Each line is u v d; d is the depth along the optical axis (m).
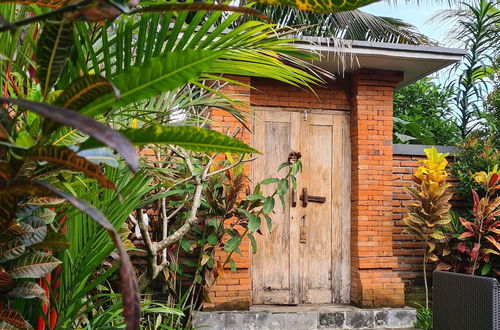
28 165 0.71
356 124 7.16
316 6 0.70
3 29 0.59
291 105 7.18
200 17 1.36
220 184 5.83
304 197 7.14
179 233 2.54
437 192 6.80
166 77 0.65
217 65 1.52
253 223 5.72
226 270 6.51
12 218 0.74
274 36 1.64
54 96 1.12
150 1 1.34
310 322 6.44
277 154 7.14
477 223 6.88
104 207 1.76
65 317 1.59
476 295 4.00
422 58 6.55
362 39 9.69
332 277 7.20
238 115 2.62
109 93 0.65
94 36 1.64
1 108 0.68
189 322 5.45
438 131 10.46
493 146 7.57
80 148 0.61
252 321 6.29
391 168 7.15
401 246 7.33
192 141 0.68
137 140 0.65
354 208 7.18
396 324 6.70
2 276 1.00
